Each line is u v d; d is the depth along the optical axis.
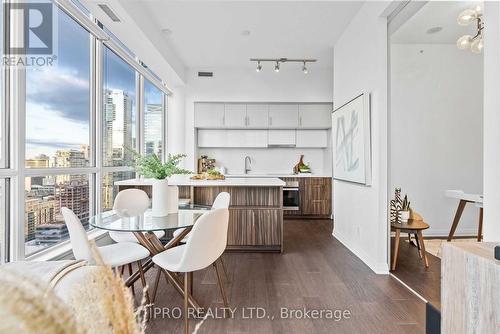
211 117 5.64
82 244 1.75
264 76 5.60
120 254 2.11
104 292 0.48
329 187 5.68
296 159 6.29
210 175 4.16
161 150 5.42
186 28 3.82
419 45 2.59
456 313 1.07
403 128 2.71
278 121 5.71
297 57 4.91
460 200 2.37
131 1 2.92
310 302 2.25
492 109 1.48
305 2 3.20
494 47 1.46
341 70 4.00
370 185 3.00
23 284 0.38
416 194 2.65
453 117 2.39
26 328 0.35
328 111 5.71
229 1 3.18
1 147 1.99
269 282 2.64
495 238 1.46
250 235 3.60
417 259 2.75
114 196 3.63
